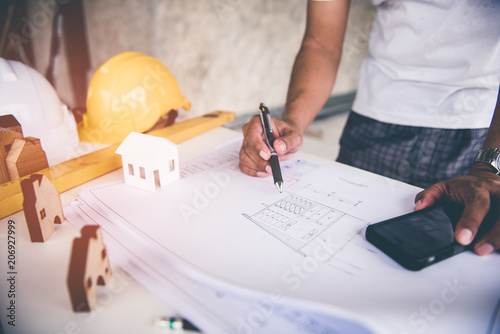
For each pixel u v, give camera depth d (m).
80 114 0.77
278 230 0.41
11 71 0.55
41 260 0.36
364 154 0.82
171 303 0.30
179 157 0.64
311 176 0.56
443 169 0.72
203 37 1.99
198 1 1.88
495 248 0.37
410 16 0.64
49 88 0.61
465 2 0.58
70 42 1.80
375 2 0.71
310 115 0.73
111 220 0.42
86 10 1.81
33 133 0.58
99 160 0.56
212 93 2.21
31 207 0.37
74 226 0.42
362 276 0.33
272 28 2.38
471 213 0.38
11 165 0.48
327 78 0.78
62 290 0.32
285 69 2.63
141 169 0.56
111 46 1.91
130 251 0.37
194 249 0.36
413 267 0.34
